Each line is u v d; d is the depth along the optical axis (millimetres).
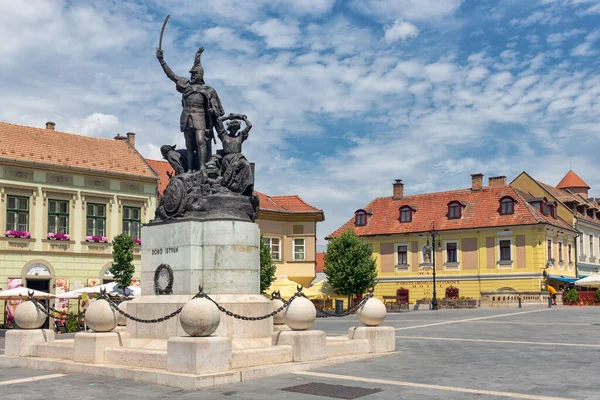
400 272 62656
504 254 56844
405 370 12703
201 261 14578
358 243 54562
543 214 58531
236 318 13758
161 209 15484
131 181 44875
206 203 14977
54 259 41219
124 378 12188
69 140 44406
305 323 13516
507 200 57500
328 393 10344
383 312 15758
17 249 39781
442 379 11547
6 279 39344
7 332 15469
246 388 10914
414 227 62312
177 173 16328
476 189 61938
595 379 11414
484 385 10859
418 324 27016
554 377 11648
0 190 39312
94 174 43094
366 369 12898
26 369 14109
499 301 46000
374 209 67375
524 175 65812
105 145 46125
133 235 44812
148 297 14984
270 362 12750
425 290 60844
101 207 43688
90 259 42750
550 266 56156
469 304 47812
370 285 54375
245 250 14711
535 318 29688
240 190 15484
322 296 53188
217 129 16328
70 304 41250
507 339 19328
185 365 11484
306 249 55469
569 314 32625
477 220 58656
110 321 13898
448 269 59781
